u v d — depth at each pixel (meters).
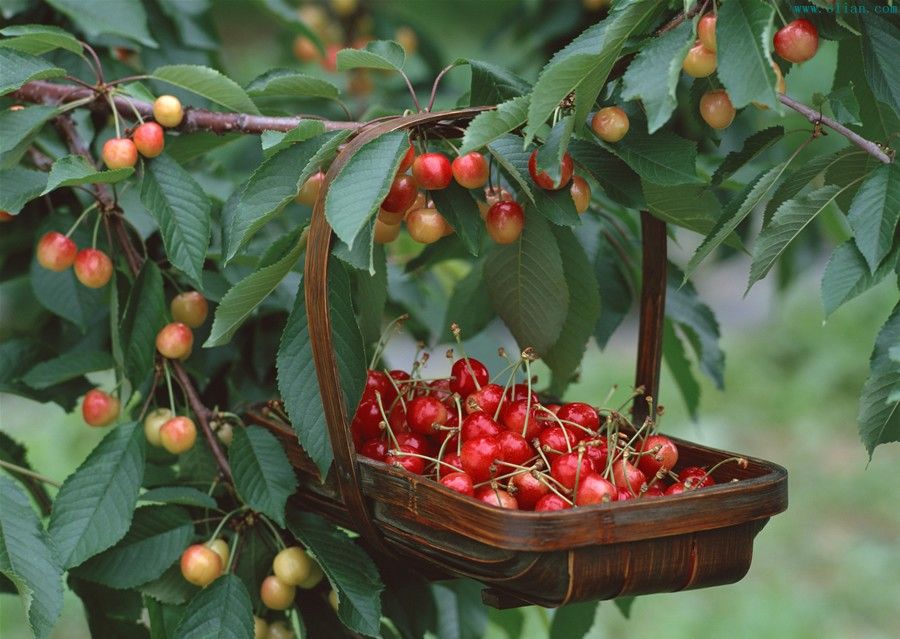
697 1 1.82
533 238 1.94
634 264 2.13
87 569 1.91
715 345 2.13
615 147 1.86
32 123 1.93
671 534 1.76
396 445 1.86
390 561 1.99
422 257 2.02
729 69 1.77
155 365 1.98
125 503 1.91
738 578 1.80
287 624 1.97
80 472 1.92
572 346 2.00
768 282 7.40
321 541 1.91
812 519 4.73
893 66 1.84
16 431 4.87
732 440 5.45
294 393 1.87
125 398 1.98
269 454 1.93
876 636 3.85
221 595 1.90
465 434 1.85
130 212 2.10
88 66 2.15
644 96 1.79
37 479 2.00
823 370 6.02
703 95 1.90
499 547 1.74
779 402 5.81
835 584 4.20
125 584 1.91
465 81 3.43
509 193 1.98
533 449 1.86
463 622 2.13
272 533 1.96
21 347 2.05
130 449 1.94
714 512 1.77
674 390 5.77
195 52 2.23
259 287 1.86
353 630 1.89
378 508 1.84
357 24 2.70
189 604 1.89
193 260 1.93
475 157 1.86
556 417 1.85
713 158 2.15
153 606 1.95
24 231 2.13
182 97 2.20
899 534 4.59
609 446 1.84
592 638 3.74
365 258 1.85
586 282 1.98
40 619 1.86
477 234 1.88
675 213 1.92
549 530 1.74
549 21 2.58
